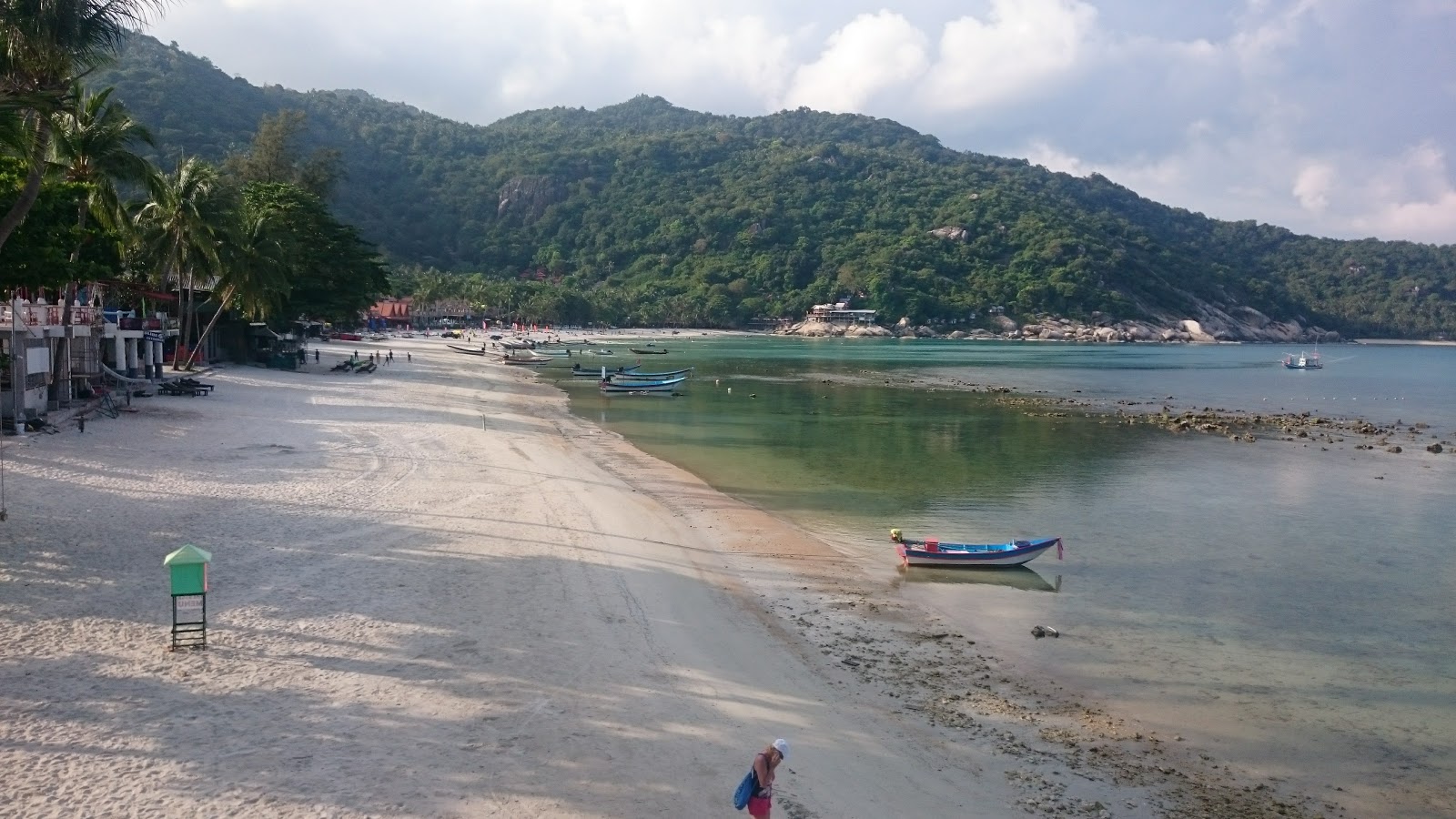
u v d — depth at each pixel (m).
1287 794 13.09
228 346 70.38
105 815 10.17
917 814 11.69
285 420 42.09
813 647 17.58
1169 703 15.98
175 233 56.53
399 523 24.08
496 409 54.56
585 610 18.27
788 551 24.73
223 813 10.37
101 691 13.20
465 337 157.00
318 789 10.98
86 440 32.50
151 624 15.79
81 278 36.31
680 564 22.50
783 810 11.40
